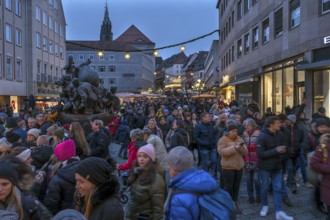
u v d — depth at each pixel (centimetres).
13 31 4322
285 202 788
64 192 440
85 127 1013
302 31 1814
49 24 5578
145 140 805
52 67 5728
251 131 835
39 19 5088
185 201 326
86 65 1592
